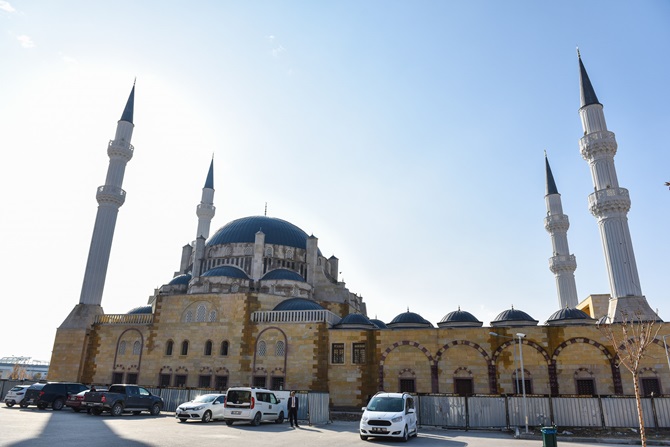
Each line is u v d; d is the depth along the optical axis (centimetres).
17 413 3362
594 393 4288
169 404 4128
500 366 4572
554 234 6894
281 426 3155
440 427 3550
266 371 5088
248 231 6919
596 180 5575
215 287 5822
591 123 5738
